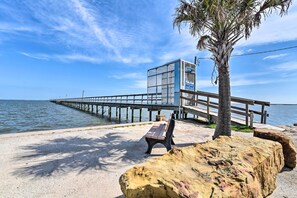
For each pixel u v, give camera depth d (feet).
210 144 7.78
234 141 8.51
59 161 11.31
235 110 25.70
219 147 7.47
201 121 30.81
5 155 12.26
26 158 11.75
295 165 10.44
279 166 8.99
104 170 10.03
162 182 4.66
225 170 5.65
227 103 15.39
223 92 15.48
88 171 9.86
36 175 9.25
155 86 44.98
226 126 15.26
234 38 15.44
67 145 15.02
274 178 8.03
